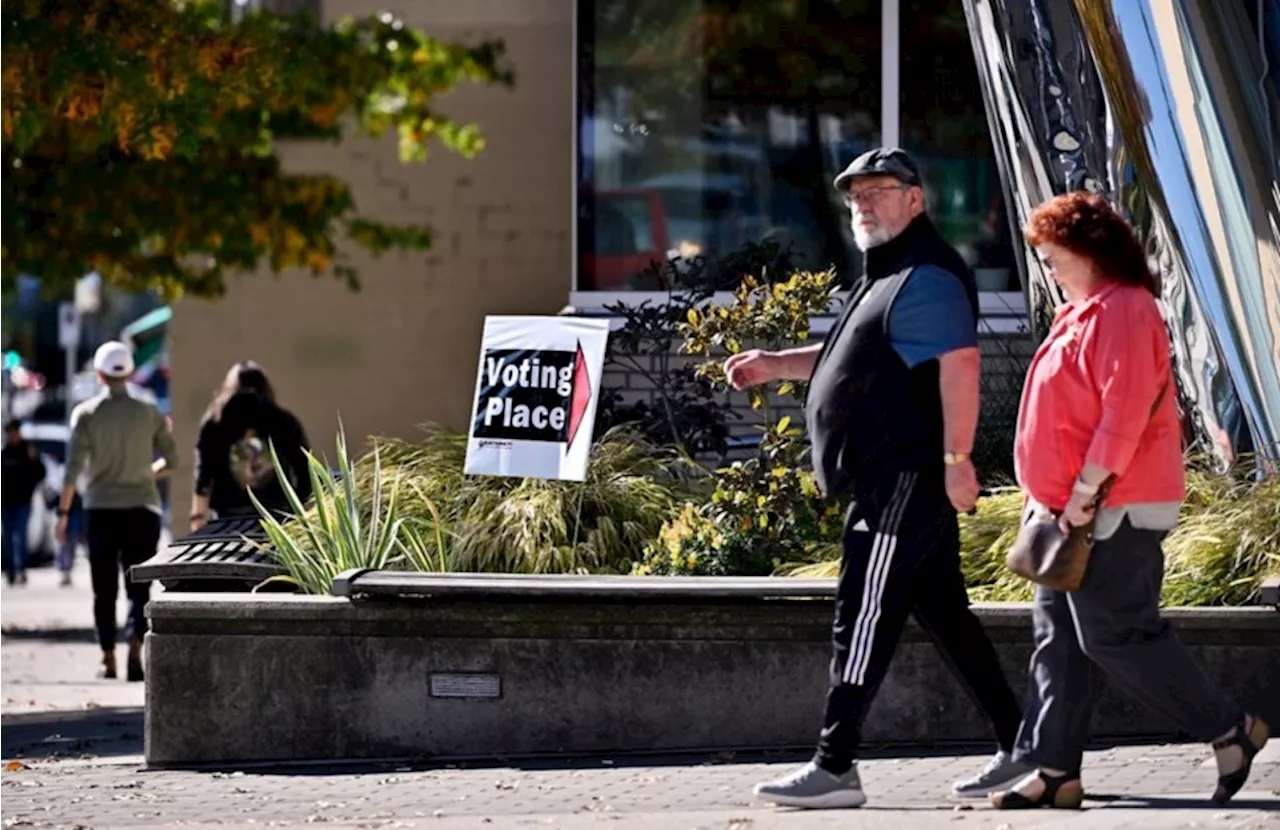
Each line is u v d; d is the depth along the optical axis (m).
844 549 20.36
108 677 41.91
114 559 42.00
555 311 50.97
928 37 38.47
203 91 45.84
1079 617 19.64
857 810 20.41
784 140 38.81
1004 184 32.69
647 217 38.91
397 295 51.25
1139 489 19.31
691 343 29.16
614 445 31.22
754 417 34.84
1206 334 29.67
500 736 25.39
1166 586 25.67
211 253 51.44
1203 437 29.91
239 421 39.16
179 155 49.81
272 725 25.59
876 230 20.23
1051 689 20.08
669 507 29.91
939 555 20.50
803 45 38.78
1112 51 29.69
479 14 51.06
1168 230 29.78
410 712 25.45
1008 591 26.39
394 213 51.28
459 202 51.19
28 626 55.75
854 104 38.62
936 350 19.75
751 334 29.09
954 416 19.78
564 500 29.62
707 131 38.94
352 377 51.19
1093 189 31.08
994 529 27.62
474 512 29.72
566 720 25.33
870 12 38.59
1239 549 25.69
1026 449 19.58
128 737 31.20
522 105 51.09
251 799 22.98
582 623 25.28
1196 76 29.41
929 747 24.91
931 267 19.97
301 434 39.47
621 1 39.03
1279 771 22.05
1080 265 19.41
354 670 25.50
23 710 35.66
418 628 25.45
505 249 51.09
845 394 20.09
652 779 23.42
